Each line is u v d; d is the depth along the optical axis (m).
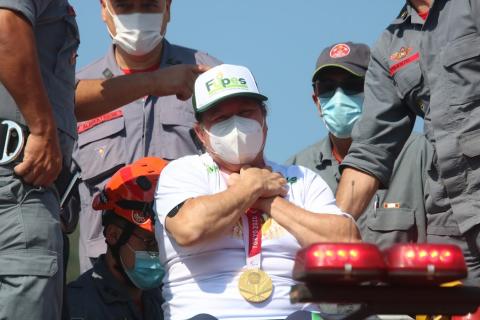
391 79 14.77
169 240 12.76
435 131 13.92
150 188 15.10
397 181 17.22
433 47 14.00
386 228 17.14
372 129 14.85
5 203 12.09
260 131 13.12
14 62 12.05
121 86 15.66
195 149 17.34
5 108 12.23
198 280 12.48
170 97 17.50
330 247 7.88
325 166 18.53
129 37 17.52
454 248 7.91
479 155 13.52
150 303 15.23
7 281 11.95
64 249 13.97
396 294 8.05
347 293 8.05
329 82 18.47
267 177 12.74
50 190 12.51
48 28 12.89
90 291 14.86
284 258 12.59
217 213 12.38
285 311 12.33
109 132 17.34
